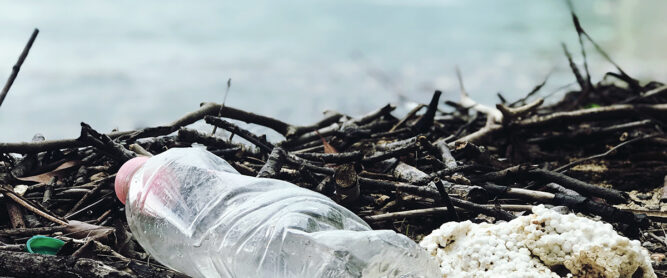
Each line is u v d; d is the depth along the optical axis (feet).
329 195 4.29
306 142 4.83
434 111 4.85
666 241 4.06
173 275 3.71
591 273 3.62
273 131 4.97
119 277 3.63
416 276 3.45
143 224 3.77
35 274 3.65
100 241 3.94
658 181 4.64
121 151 4.27
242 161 4.55
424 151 4.59
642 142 4.94
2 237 3.99
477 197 4.18
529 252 3.66
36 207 4.08
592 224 3.66
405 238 3.48
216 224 3.67
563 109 5.62
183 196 3.75
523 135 5.08
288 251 3.53
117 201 4.18
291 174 4.38
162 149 4.51
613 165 4.83
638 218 4.12
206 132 4.74
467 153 4.51
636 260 3.61
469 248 3.65
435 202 4.29
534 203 4.33
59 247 3.86
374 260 3.45
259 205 3.67
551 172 4.39
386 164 4.50
